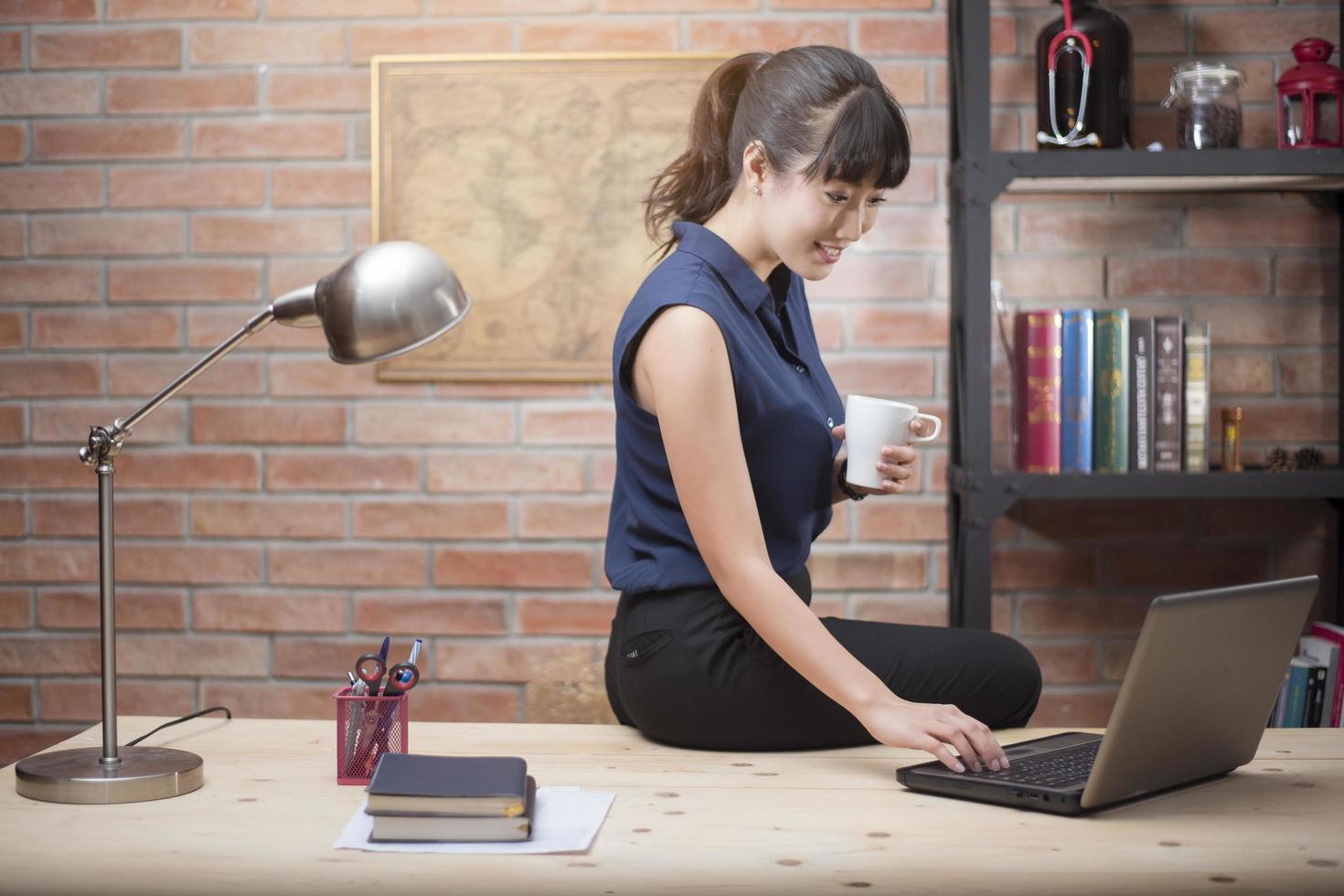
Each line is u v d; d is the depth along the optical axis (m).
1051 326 2.41
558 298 2.63
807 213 1.47
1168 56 2.63
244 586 2.67
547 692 2.34
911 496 2.62
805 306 1.82
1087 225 2.64
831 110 1.45
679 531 1.53
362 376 2.65
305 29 2.63
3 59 2.66
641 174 2.61
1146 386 2.41
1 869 1.10
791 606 1.40
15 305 2.67
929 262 2.61
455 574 2.65
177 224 2.65
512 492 2.65
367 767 1.35
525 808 1.16
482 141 2.62
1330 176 2.37
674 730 1.51
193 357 2.66
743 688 1.48
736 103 1.64
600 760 1.46
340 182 2.64
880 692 1.37
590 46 2.61
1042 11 2.60
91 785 1.28
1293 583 1.29
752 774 1.39
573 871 1.09
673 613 1.52
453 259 2.63
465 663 2.66
